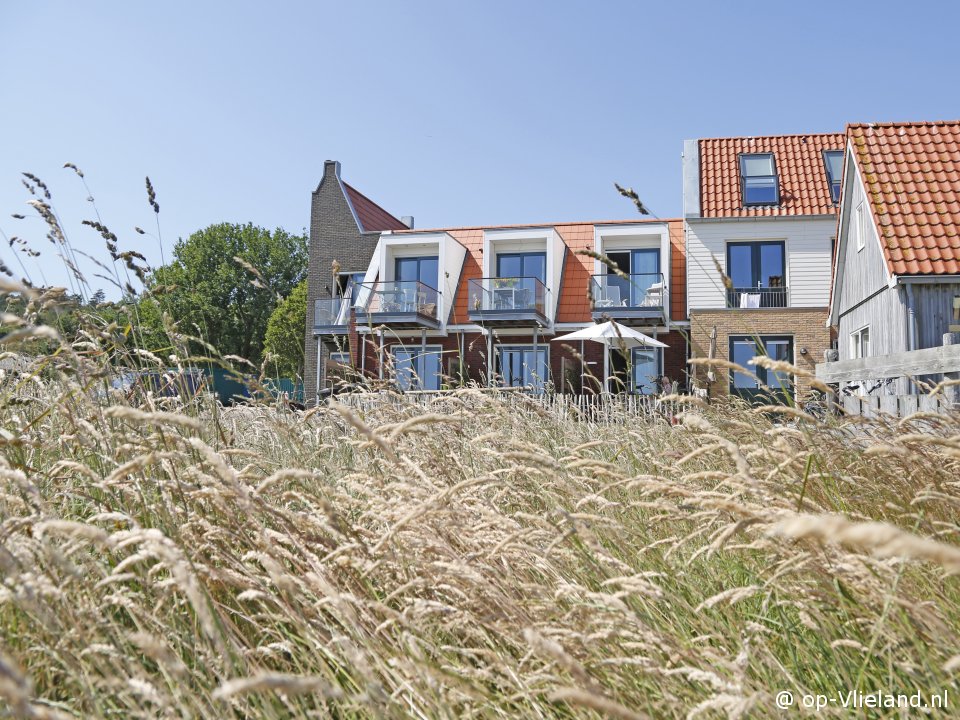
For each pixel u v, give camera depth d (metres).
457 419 1.54
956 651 1.46
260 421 3.83
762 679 1.70
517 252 27.64
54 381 3.06
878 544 0.58
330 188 30.28
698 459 2.93
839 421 2.98
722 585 2.13
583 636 1.59
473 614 1.75
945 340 5.87
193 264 55.84
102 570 1.77
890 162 14.22
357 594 1.93
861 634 1.72
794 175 23.53
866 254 15.47
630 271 26.08
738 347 22.00
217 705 1.44
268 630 1.89
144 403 2.79
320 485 2.18
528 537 2.00
